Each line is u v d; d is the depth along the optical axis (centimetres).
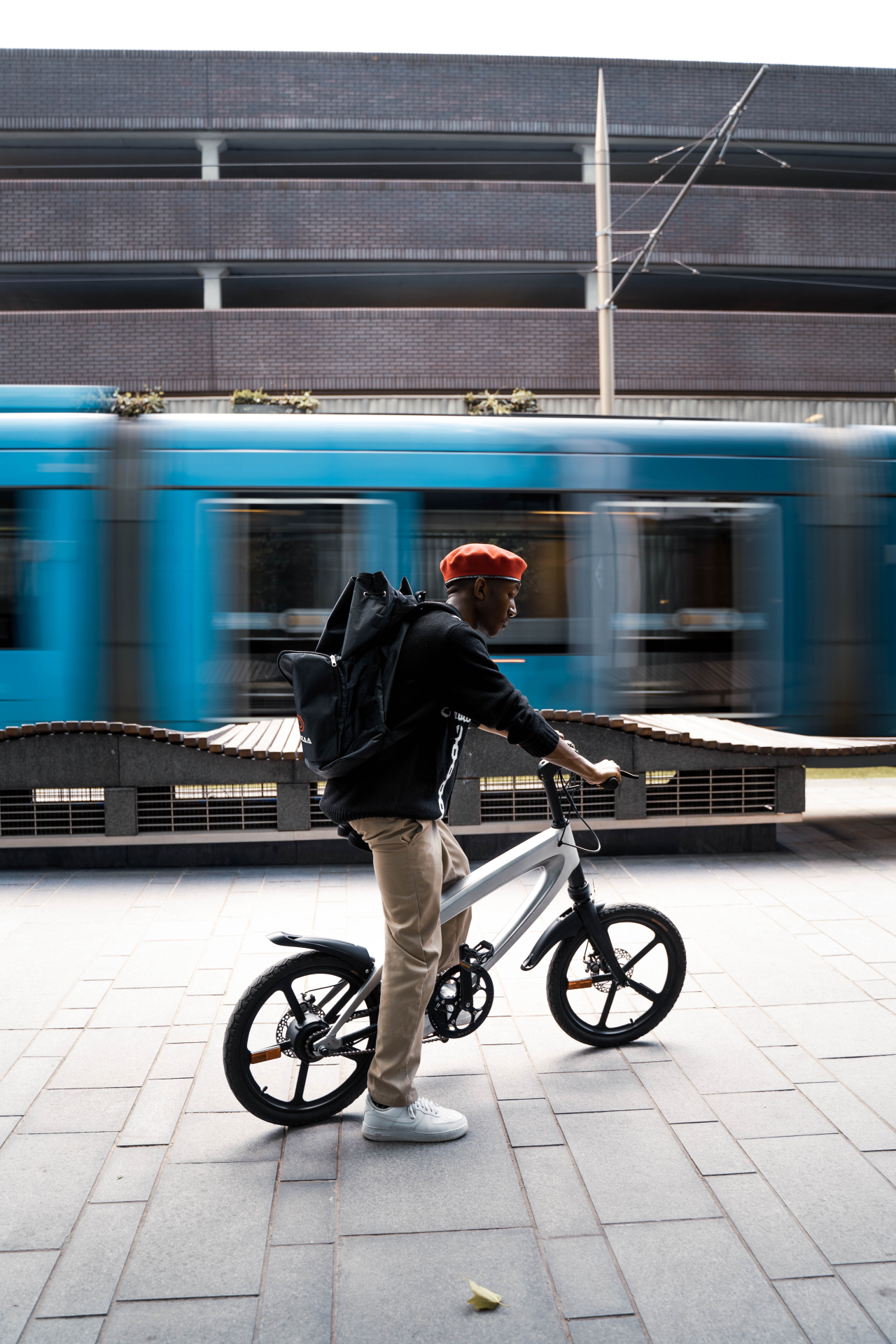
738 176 2384
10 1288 209
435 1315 200
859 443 782
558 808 307
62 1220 233
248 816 586
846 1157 260
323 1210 238
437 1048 330
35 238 1956
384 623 251
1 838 573
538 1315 200
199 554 723
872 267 2069
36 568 718
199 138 2092
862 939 440
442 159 2258
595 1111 287
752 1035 339
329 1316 200
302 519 732
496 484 746
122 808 572
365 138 2117
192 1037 338
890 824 696
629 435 763
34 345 1914
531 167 2327
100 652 718
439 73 2083
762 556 774
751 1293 207
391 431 741
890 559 784
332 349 1934
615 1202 240
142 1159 262
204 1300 205
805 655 777
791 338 2003
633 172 2348
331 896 517
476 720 256
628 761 594
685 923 466
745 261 2041
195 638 722
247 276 2091
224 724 722
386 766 256
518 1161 260
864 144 2156
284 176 2353
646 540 762
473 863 596
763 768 609
